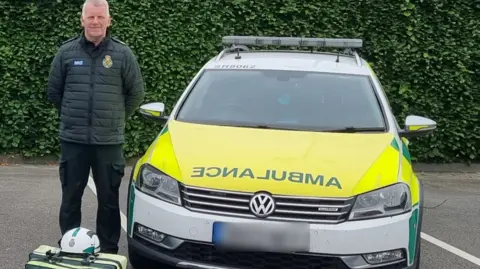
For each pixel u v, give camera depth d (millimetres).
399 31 8727
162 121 5008
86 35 4238
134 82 4441
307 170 3738
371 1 8641
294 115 4637
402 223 3629
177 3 8492
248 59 5477
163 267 4113
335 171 3758
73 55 4293
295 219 3529
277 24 8594
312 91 4902
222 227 3535
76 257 3537
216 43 8617
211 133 4305
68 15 8344
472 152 9133
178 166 3834
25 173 8062
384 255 3582
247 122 4566
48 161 8781
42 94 8562
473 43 8828
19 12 8344
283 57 5602
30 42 8406
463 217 6641
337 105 4758
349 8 8609
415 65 8789
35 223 5719
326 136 4301
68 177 4402
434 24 8781
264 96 4852
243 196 3576
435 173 9125
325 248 3486
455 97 8930
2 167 8422
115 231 4574
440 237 5832
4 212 6066
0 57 8375
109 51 4301
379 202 3625
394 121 4785
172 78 8617
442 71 8852
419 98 8898
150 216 3730
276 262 3555
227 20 8594
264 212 3537
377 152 4082
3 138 8625
